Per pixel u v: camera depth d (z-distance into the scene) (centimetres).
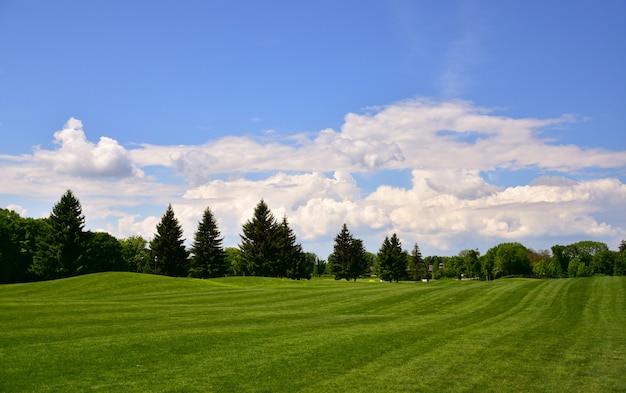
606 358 1508
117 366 1280
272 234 9762
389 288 4881
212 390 1080
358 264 11525
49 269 8000
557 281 4981
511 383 1191
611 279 4794
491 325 2352
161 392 1055
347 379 1198
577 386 1175
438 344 1722
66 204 8275
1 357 1344
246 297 4003
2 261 8481
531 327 2278
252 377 1197
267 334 1859
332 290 4666
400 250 11875
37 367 1245
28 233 9125
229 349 1537
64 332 1814
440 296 3984
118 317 2383
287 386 1127
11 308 2653
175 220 9394
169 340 1662
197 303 3478
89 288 4731
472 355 1524
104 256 11244
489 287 4616
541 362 1437
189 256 9612
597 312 2884
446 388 1135
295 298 3925
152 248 9300
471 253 17800
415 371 1294
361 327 2161
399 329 2111
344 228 11612
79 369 1238
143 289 4697
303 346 1611
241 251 9938
